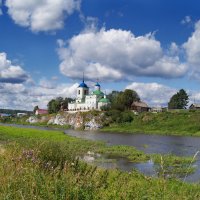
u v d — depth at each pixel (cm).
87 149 4978
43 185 812
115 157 4228
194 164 3609
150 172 2850
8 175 918
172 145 6800
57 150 1362
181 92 19888
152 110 17288
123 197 866
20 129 7250
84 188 830
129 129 14175
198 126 12962
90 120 16050
